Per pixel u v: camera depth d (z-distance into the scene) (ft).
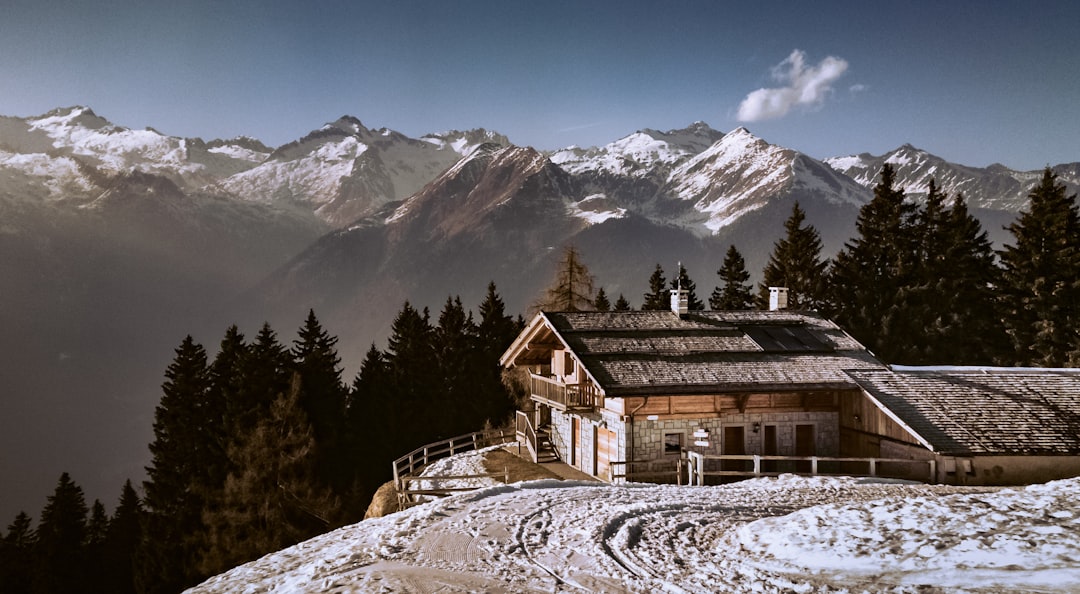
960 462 85.51
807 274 192.03
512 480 98.84
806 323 115.03
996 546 40.19
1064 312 151.74
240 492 135.85
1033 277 156.56
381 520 62.49
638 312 110.93
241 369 154.81
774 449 97.91
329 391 172.35
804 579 39.83
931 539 42.75
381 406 187.01
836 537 45.80
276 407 143.84
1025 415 91.86
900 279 173.17
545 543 50.31
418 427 187.83
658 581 40.81
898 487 75.20
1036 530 41.60
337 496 143.23
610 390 88.33
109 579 165.99
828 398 101.04
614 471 93.97
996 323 164.45
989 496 49.96
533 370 123.75
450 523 56.75
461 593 38.68
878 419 94.79
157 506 151.74
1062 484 51.34
